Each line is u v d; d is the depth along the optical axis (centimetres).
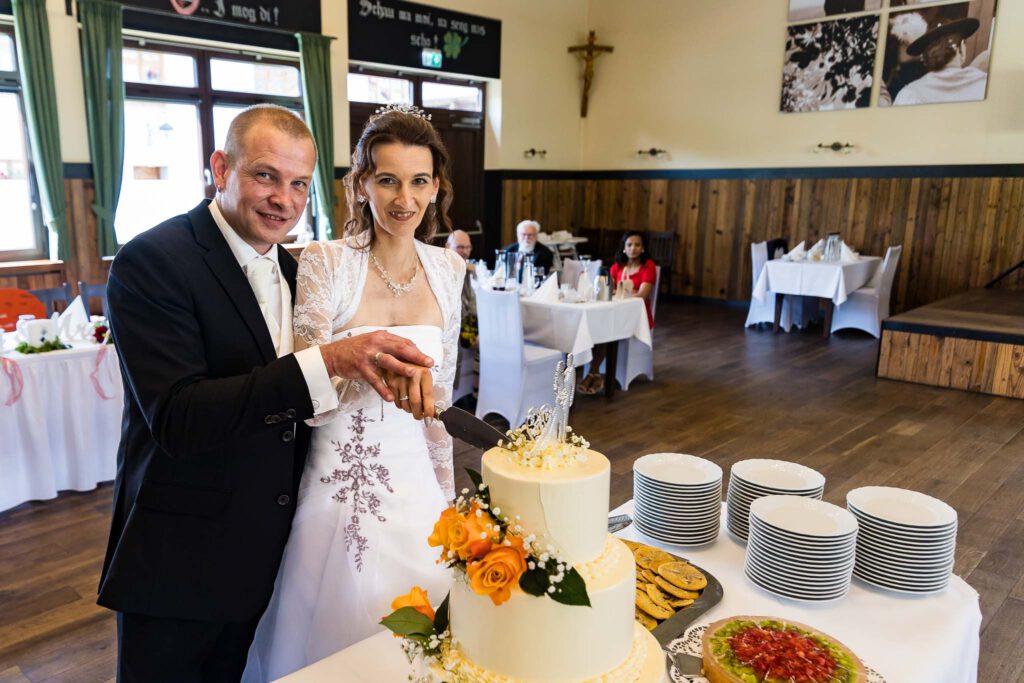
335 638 147
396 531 150
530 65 988
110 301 122
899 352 588
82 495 358
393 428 155
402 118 145
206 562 133
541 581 93
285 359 117
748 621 122
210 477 132
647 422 478
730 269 971
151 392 117
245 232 136
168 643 136
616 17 1021
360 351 115
